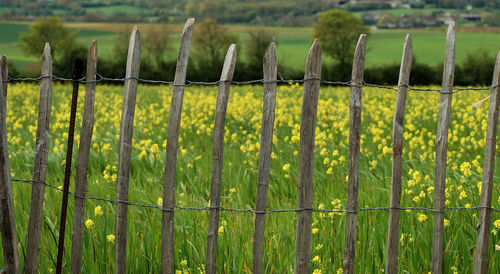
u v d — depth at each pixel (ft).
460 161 25.38
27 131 35.58
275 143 26.73
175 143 11.76
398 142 12.06
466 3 266.16
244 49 150.10
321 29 189.98
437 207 12.42
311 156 11.62
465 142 28.43
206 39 152.05
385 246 14.93
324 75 158.81
